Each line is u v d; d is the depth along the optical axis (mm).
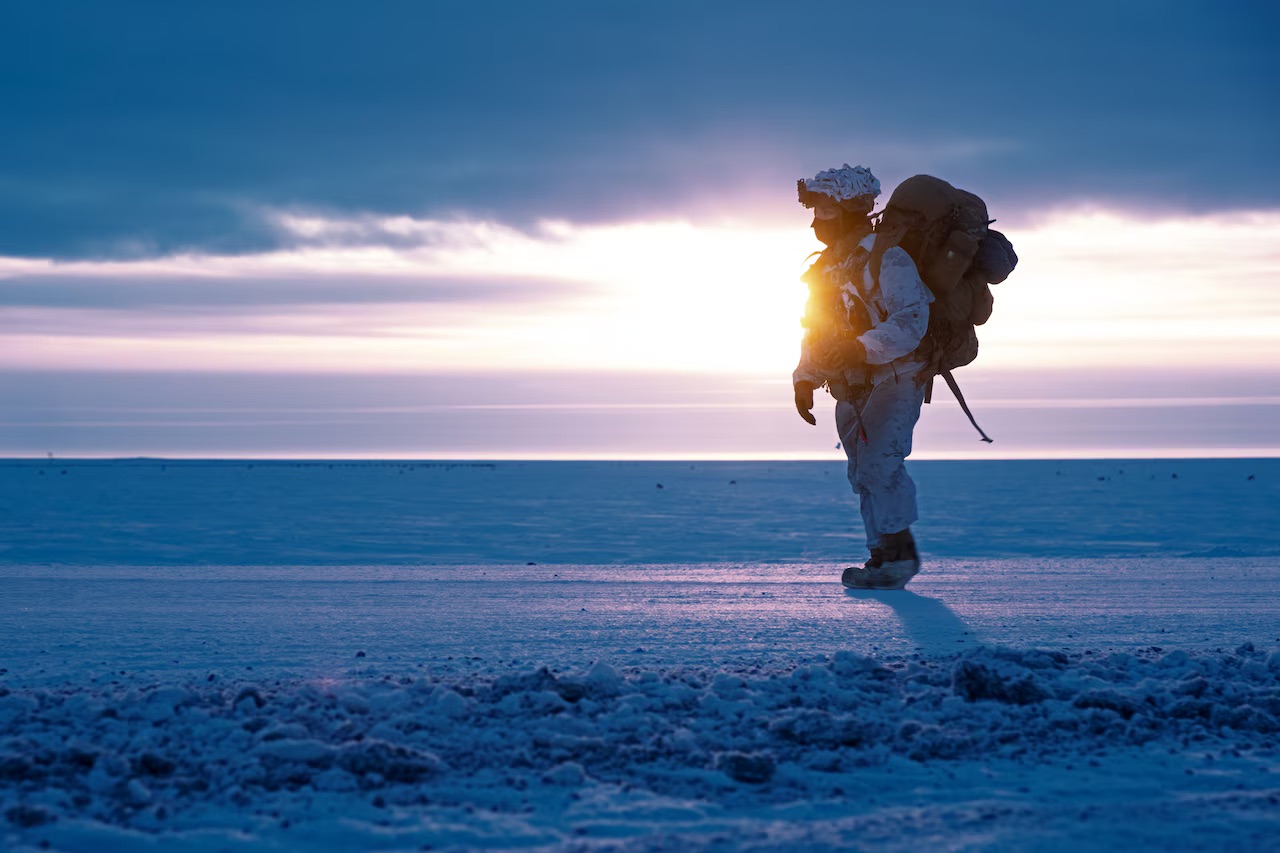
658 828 3494
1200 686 5238
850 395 10461
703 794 3855
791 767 4141
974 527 34656
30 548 24422
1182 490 80188
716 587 11047
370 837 3367
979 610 9039
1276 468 182875
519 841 3363
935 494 73938
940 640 7371
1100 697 4953
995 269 10297
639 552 24250
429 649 7008
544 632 7766
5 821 3398
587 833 3445
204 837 3334
